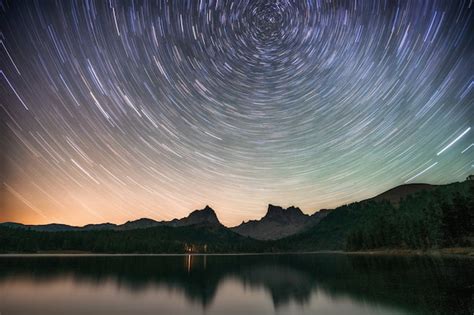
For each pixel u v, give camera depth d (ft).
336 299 77.05
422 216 379.96
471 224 255.50
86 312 67.00
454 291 75.77
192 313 66.49
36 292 93.71
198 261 321.11
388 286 90.74
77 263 239.09
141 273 161.07
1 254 418.92
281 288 102.99
